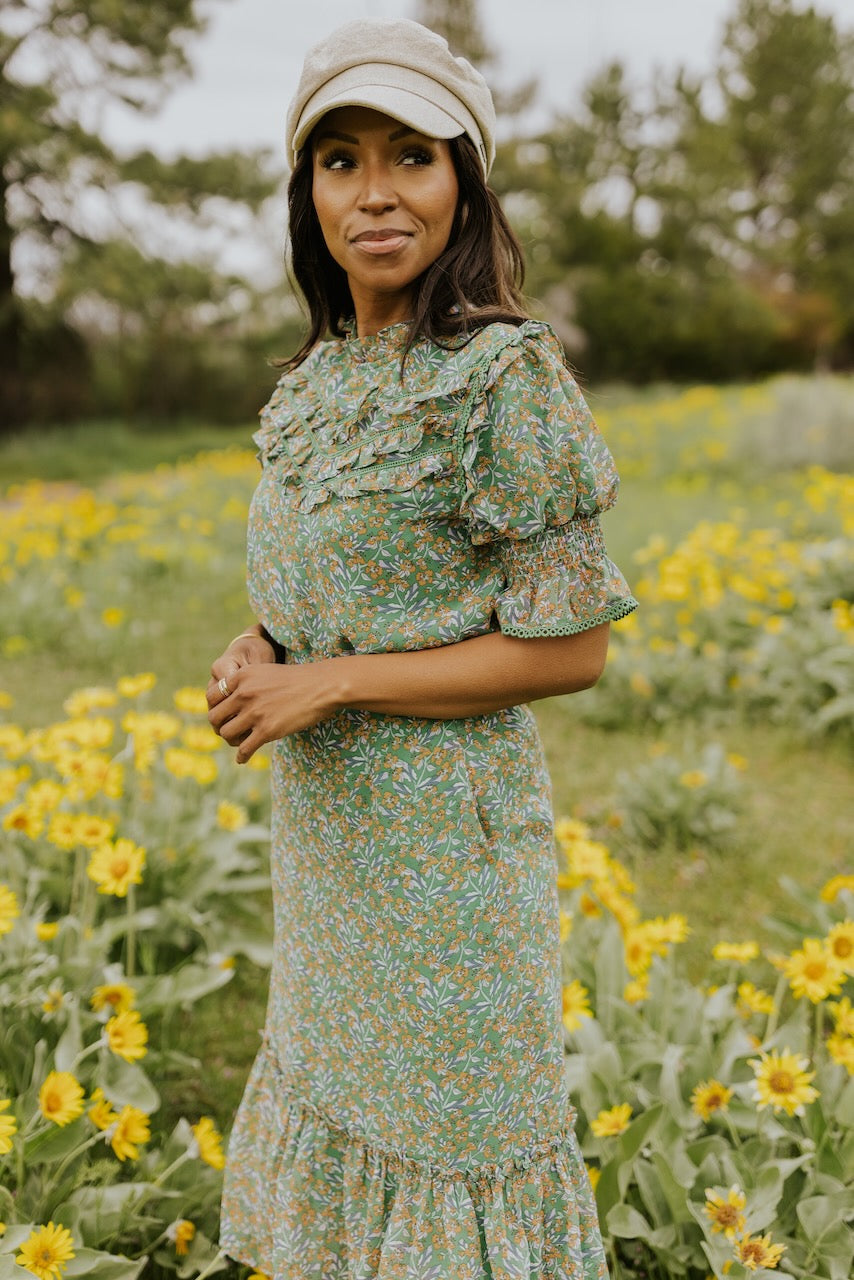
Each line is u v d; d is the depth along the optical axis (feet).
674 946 10.29
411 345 4.69
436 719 4.91
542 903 5.17
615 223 109.70
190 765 9.79
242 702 4.88
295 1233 5.56
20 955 8.13
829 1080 7.34
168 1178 7.00
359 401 4.76
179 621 22.74
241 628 22.27
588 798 14.28
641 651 17.94
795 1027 7.80
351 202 4.69
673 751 15.81
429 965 4.99
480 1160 5.14
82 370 78.13
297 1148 5.58
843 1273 6.14
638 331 100.83
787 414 40.16
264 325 81.00
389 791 4.94
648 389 87.40
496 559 4.81
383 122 4.57
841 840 13.01
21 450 66.08
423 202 4.66
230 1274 6.70
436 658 4.75
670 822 12.89
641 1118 6.41
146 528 29.53
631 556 24.91
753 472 38.58
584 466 4.52
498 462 4.50
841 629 16.97
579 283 102.94
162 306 69.26
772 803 14.15
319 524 4.82
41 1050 7.12
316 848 5.22
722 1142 6.78
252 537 5.27
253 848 12.26
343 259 4.83
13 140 57.88
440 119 4.55
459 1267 5.07
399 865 4.97
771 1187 6.45
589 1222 5.40
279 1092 5.77
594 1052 7.55
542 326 4.56
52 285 65.98
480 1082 5.07
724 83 147.33
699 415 52.60
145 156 63.82
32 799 8.71
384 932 5.06
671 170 124.06
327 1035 5.39
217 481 38.68
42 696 17.71
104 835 8.46
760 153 146.41
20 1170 6.37
